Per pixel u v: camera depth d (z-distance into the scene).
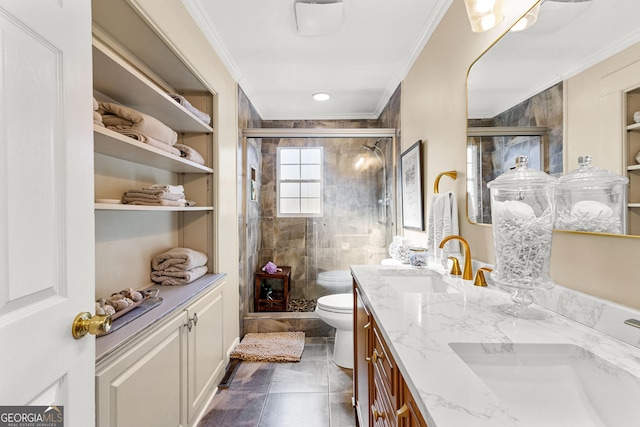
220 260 2.01
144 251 1.61
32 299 0.56
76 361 0.67
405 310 0.90
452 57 1.55
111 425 0.93
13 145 0.52
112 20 1.22
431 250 1.62
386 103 2.95
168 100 1.43
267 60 2.20
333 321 2.10
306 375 2.01
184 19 1.53
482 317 0.84
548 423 0.61
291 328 2.66
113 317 1.10
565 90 0.90
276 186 3.39
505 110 1.16
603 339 0.71
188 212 1.97
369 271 1.53
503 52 1.16
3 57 0.50
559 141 0.93
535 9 1.01
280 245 3.39
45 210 0.59
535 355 0.68
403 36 1.91
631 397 0.55
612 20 0.77
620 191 0.74
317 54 2.12
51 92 0.61
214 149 1.96
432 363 0.59
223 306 1.99
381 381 0.92
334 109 3.26
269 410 1.66
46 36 0.59
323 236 3.40
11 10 0.52
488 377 0.66
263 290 3.21
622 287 0.74
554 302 0.90
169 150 1.45
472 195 1.38
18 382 0.53
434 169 1.79
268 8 1.65
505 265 0.86
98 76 1.18
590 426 0.59
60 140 0.63
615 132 0.76
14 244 0.52
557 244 0.94
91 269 0.72
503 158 1.18
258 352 2.25
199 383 1.59
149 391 1.13
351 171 3.38
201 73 1.74
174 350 1.33
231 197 2.26
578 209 0.86
